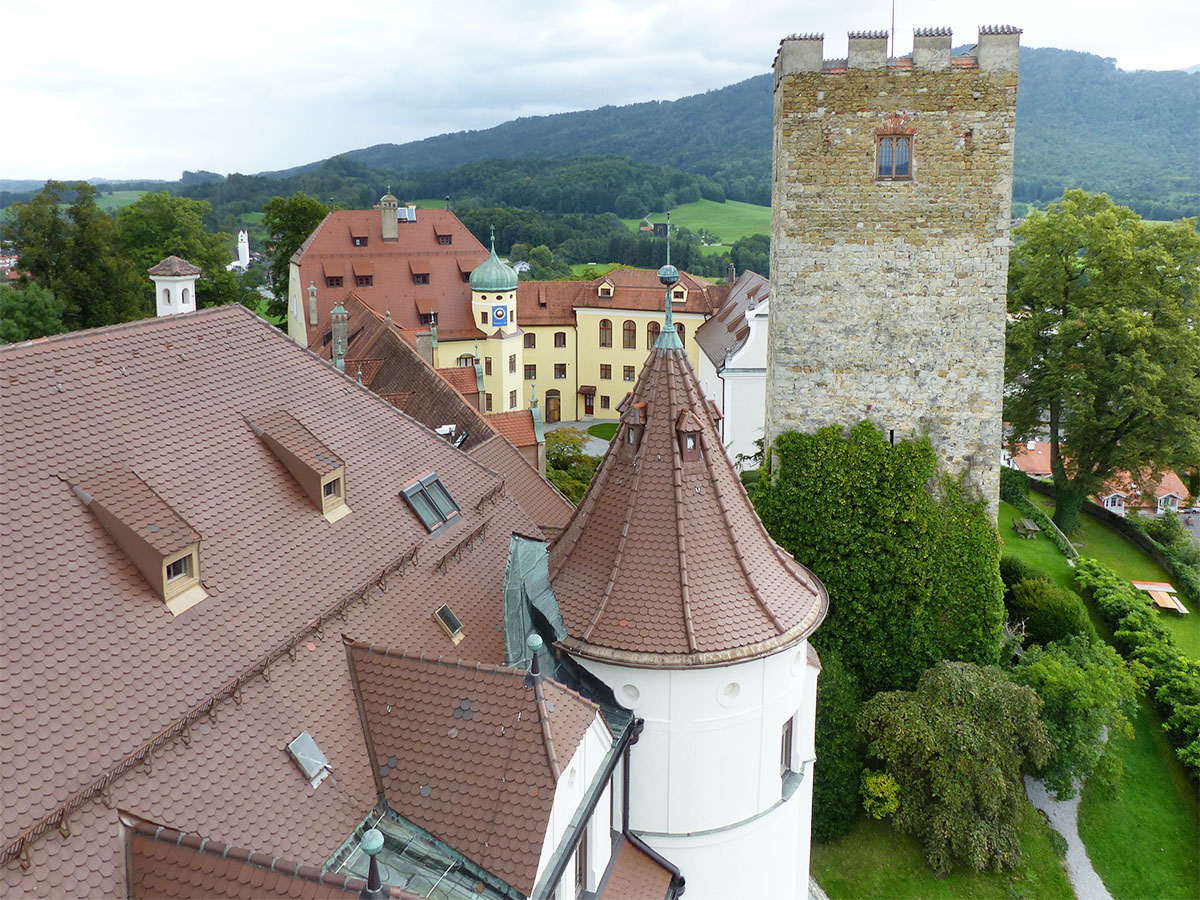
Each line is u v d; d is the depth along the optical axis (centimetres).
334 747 1872
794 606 2423
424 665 1983
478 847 1748
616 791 2294
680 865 2366
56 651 1585
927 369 3969
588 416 10544
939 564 4038
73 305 7981
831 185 3859
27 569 1634
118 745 1559
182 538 1823
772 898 2580
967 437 4003
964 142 3781
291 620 1977
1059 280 6206
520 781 1789
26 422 1809
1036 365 6444
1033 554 5934
